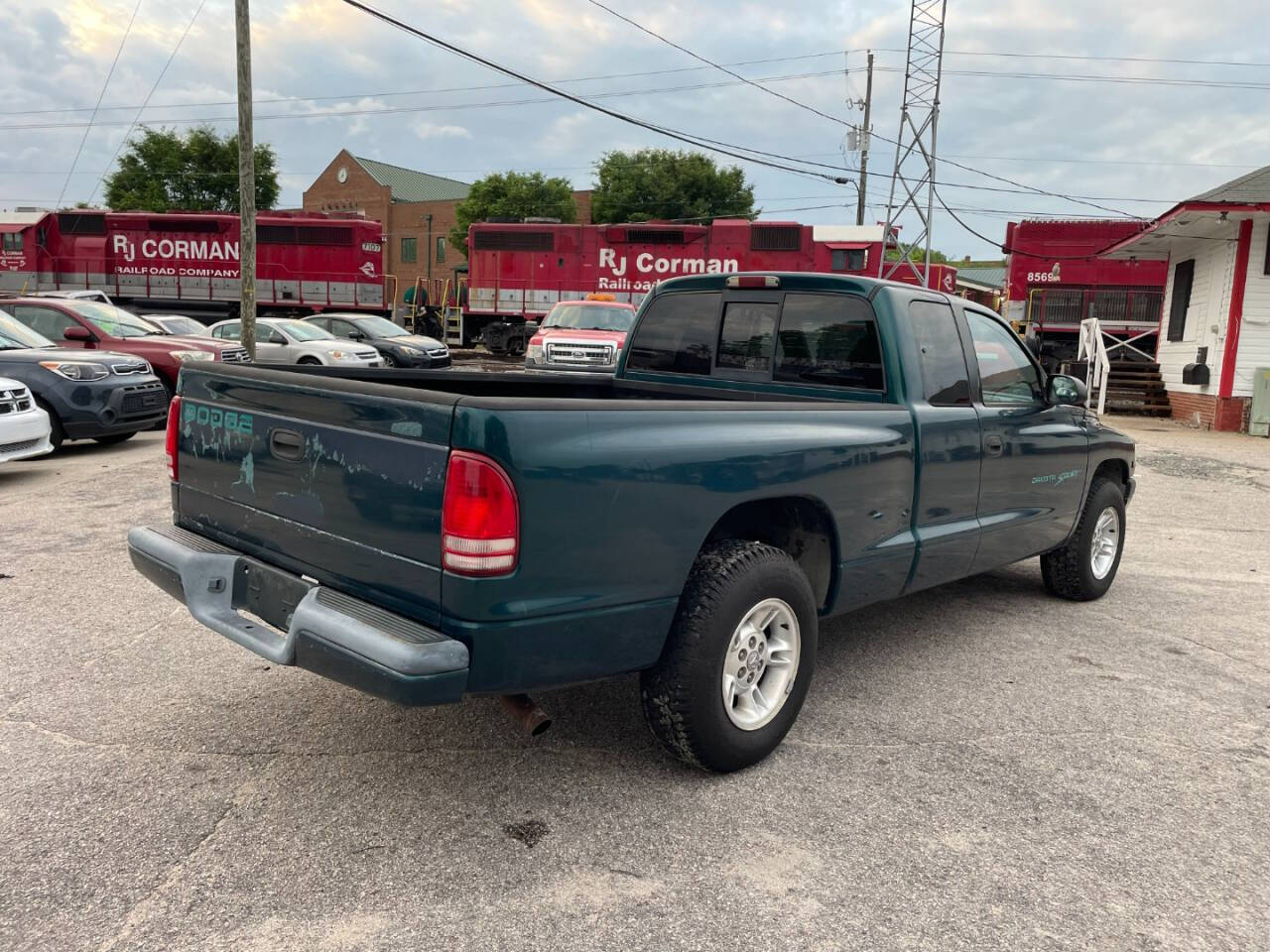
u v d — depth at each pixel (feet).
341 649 8.46
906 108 98.48
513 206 155.63
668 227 86.28
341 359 58.08
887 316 12.89
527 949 7.61
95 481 28.60
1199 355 55.36
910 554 12.91
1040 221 78.18
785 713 11.15
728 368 14.80
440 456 8.29
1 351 33.42
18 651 14.24
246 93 53.06
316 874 8.58
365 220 91.91
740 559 10.30
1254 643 16.21
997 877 8.82
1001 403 15.12
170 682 13.14
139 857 8.78
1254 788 10.73
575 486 8.67
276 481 10.13
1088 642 16.05
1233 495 32.48
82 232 93.50
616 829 9.50
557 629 8.77
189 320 58.39
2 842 8.96
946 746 11.70
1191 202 48.78
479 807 9.87
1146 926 8.12
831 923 8.05
